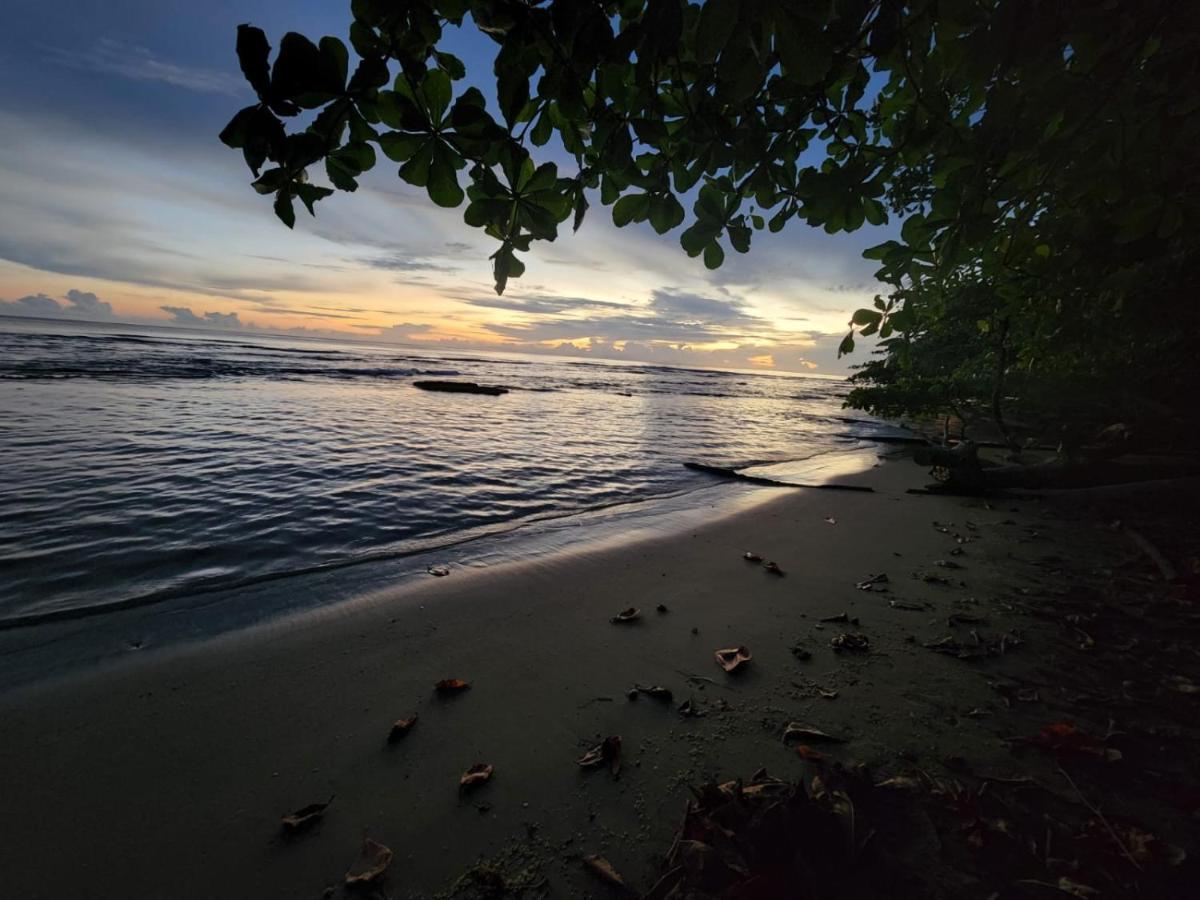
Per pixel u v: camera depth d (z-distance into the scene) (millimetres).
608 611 4164
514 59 1302
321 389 26141
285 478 9070
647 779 2291
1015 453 10414
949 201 1876
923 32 1406
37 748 2508
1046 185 1912
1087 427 10266
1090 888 1704
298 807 2168
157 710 2826
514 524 7203
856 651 3424
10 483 7766
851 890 1688
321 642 3625
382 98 1236
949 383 11492
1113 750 2348
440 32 1340
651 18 1160
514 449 13711
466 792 2234
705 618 4000
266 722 2727
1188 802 2064
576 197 1628
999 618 3850
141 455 10031
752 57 1171
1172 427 7875
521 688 3039
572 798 2197
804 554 5613
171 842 2000
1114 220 1820
